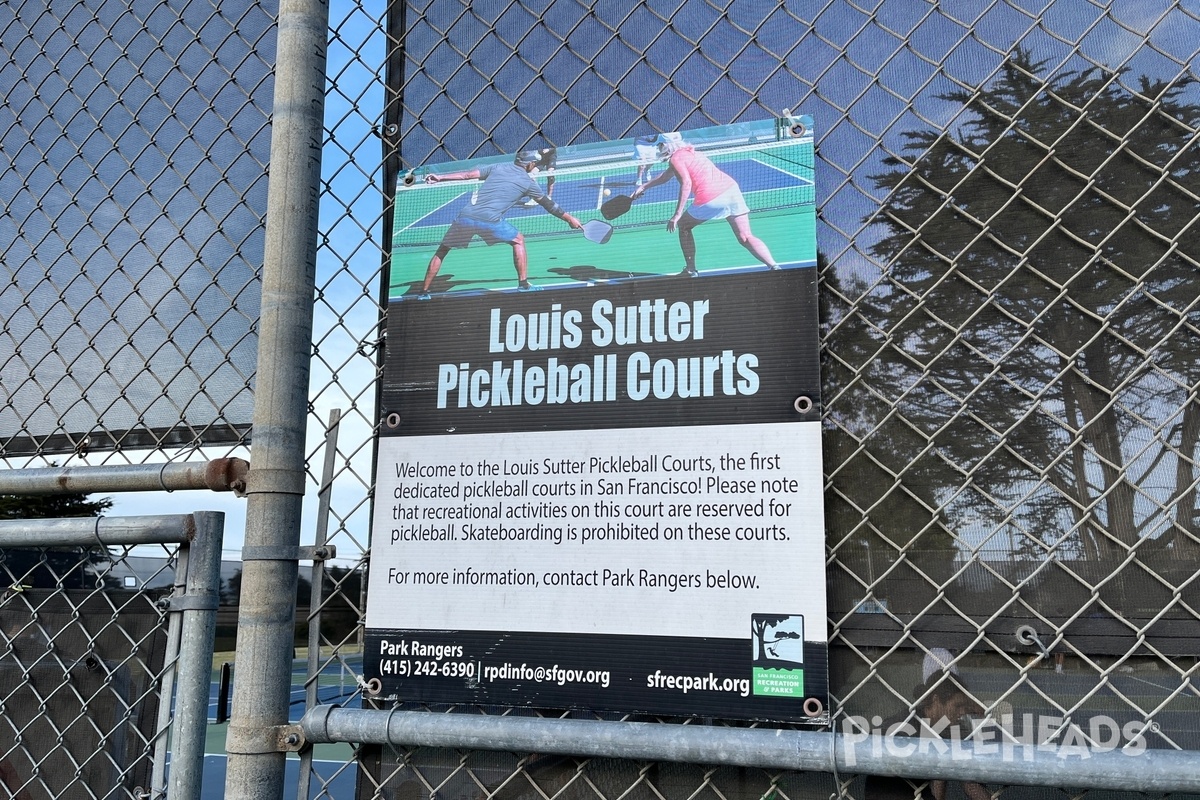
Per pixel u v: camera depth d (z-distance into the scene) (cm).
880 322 129
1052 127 128
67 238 175
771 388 126
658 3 147
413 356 142
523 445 134
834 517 126
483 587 132
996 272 126
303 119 148
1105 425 119
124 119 175
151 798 135
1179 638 112
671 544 125
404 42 158
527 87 151
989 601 119
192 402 158
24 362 174
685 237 134
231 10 169
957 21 134
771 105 139
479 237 143
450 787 134
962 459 123
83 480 144
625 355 133
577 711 125
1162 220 121
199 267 163
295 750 129
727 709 119
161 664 147
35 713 154
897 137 133
